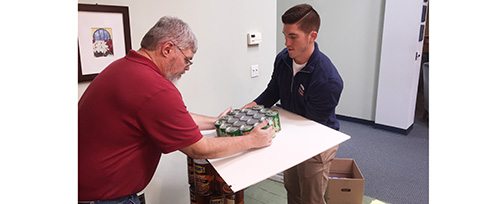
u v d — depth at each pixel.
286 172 1.80
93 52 1.43
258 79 2.29
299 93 1.49
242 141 1.12
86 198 1.08
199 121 1.40
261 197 2.32
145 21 1.60
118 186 1.07
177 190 1.99
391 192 2.36
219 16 1.93
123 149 1.04
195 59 1.86
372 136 3.48
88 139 1.04
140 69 1.01
